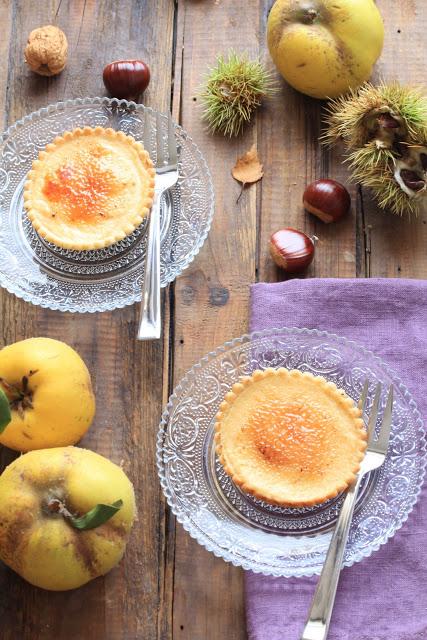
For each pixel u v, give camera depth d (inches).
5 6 44.6
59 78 44.1
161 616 40.0
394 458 39.6
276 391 39.9
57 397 38.7
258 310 41.4
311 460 39.3
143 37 44.4
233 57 43.0
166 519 40.6
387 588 39.5
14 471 37.5
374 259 42.7
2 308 42.1
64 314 42.0
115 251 41.8
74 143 42.2
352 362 40.5
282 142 43.5
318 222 42.9
